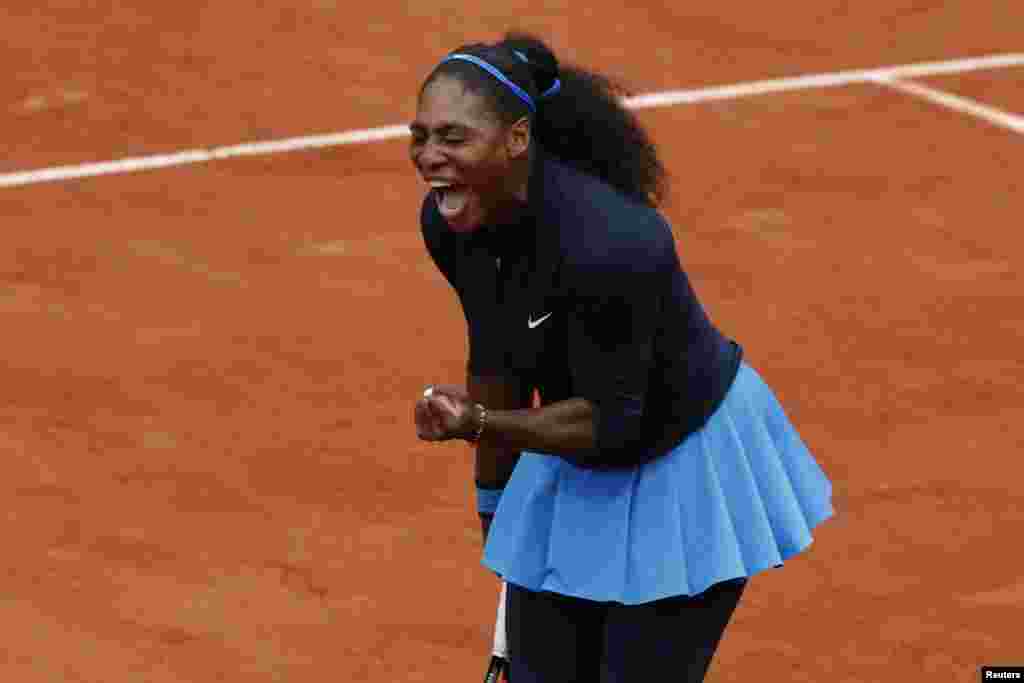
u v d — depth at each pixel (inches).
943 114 1807.3
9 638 919.7
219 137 1712.6
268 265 1412.4
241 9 2086.6
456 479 1083.3
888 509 1058.1
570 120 645.9
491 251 651.5
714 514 674.8
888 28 2066.9
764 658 917.2
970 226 1523.1
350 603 957.2
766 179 1621.6
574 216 631.2
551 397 681.0
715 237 1486.2
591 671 729.0
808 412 1179.3
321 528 1029.2
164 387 1199.6
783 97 1849.2
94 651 911.0
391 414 1165.1
